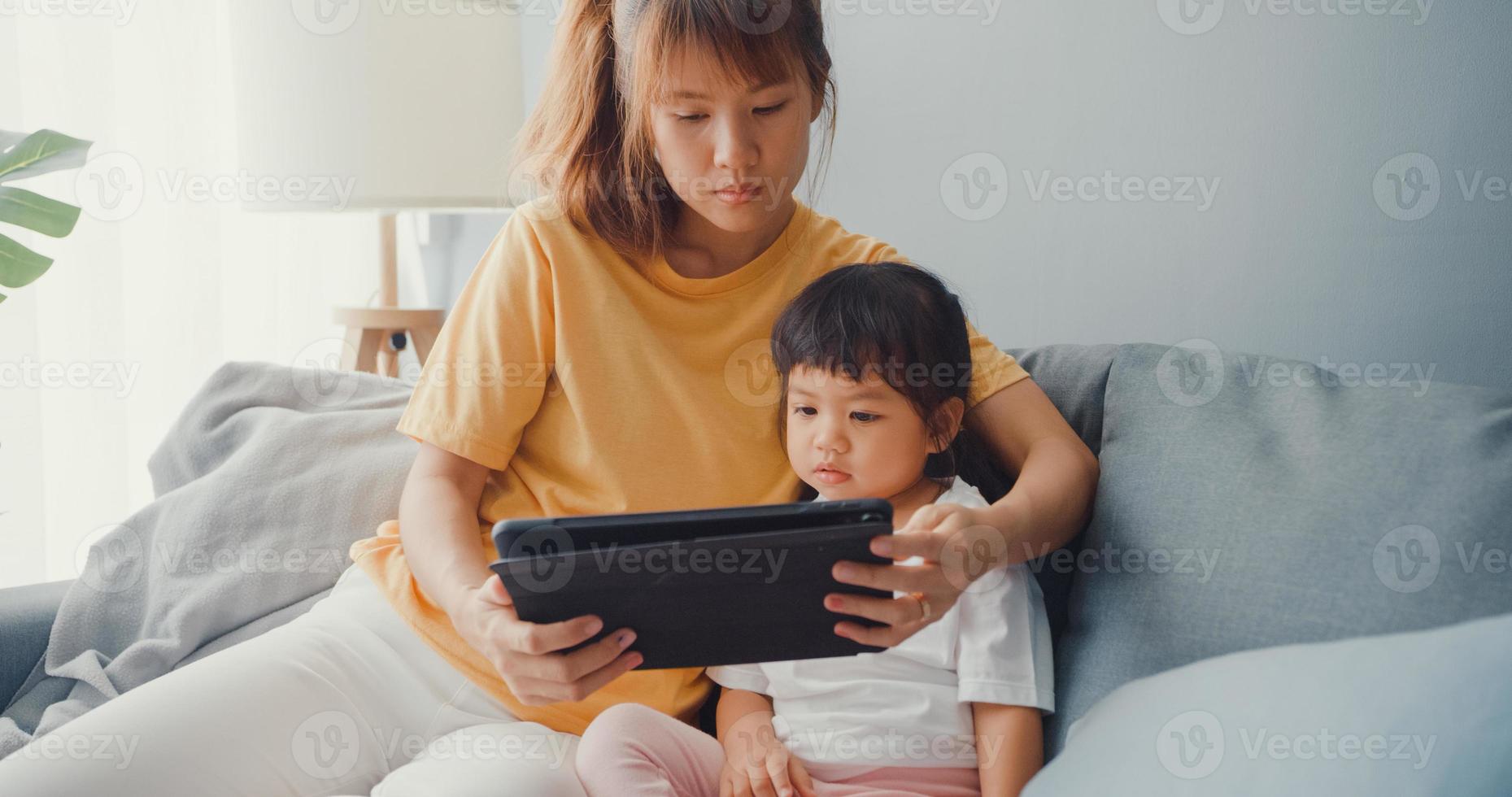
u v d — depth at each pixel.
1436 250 1.14
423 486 0.94
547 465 0.98
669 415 0.95
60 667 1.07
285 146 1.64
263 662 0.88
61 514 1.89
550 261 0.97
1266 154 1.24
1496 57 1.08
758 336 0.98
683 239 1.00
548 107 1.02
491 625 0.77
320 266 2.30
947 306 0.93
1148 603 0.81
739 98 0.88
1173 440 0.88
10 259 1.26
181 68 1.98
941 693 0.84
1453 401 0.78
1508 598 0.66
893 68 1.55
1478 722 0.59
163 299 2.00
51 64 1.82
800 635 0.74
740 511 0.68
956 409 0.92
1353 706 0.63
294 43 1.62
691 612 0.72
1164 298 1.34
